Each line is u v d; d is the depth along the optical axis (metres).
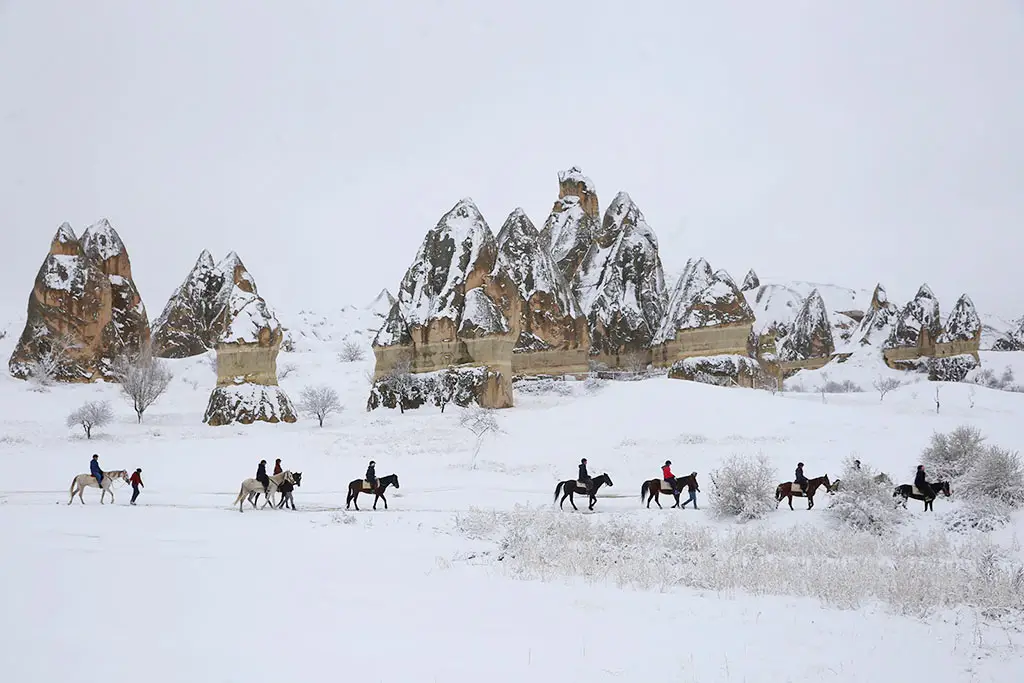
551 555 18.39
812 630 12.59
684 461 40.41
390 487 34.72
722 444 44.09
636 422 51.47
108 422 56.88
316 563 17.05
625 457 41.72
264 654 10.46
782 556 19.77
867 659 11.16
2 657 9.92
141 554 17.55
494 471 39.09
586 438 48.41
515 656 10.82
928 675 10.59
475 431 49.69
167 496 31.81
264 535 21.00
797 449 42.09
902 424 50.28
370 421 60.81
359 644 11.09
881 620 13.39
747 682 10.07
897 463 37.72
